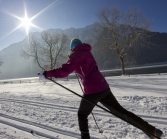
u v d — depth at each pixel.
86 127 2.69
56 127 3.92
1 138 3.44
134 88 12.35
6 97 10.12
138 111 5.13
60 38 33.22
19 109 6.12
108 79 21.23
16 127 4.10
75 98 8.34
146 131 2.52
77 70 2.55
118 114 2.64
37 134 3.58
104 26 26.14
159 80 16.02
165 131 3.40
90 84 2.48
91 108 2.62
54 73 2.37
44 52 33.56
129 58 27.03
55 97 8.98
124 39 26.66
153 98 7.05
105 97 2.61
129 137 3.18
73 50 2.50
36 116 5.00
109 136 3.27
